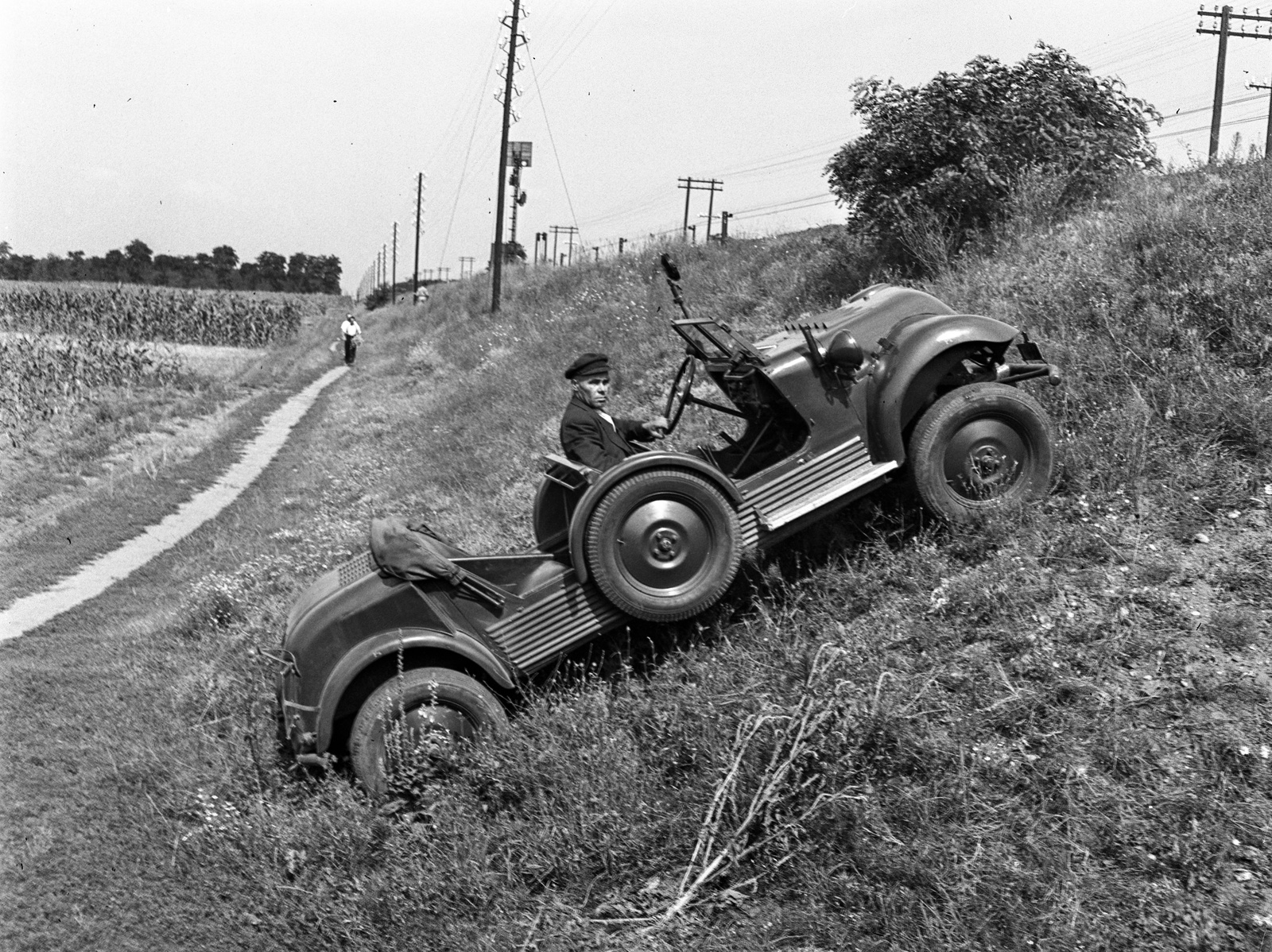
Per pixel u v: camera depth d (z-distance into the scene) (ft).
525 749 16.20
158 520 42.63
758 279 46.93
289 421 68.54
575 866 14.53
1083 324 25.00
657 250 67.97
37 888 15.65
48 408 68.18
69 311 132.67
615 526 16.74
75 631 28.78
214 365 107.04
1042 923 12.48
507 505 31.01
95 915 15.01
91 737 20.80
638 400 37.22
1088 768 14.23
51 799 18.28
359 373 91.76
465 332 84.07
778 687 16.60
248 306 154.71
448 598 17.04
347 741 17.47
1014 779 14.32
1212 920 12.25
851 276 38.88
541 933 13.83
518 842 15.01
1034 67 36.73
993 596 17.38
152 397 78.38
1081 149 35.01
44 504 47.26
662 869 14.57
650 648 18.83
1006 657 16.48
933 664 16.63
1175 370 22.06
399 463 43.91
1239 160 36.52
